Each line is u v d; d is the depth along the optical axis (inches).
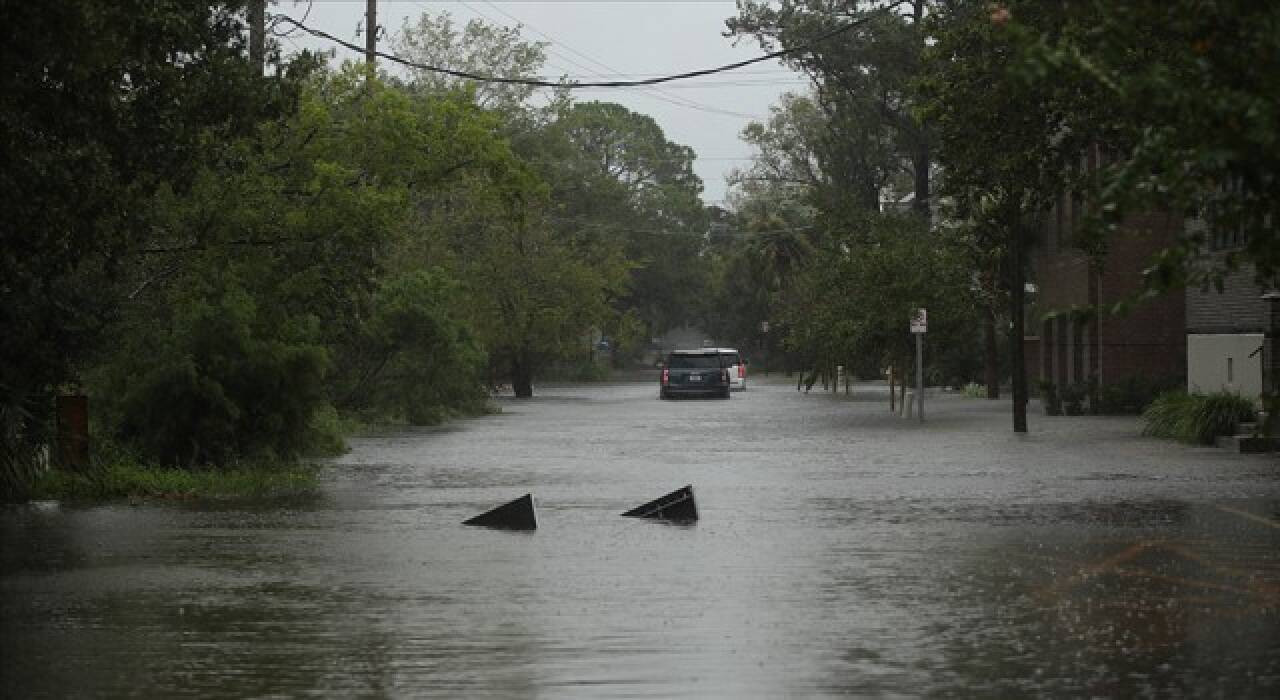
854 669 800.9
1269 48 687.1
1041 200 2084.2
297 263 2017.7
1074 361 3863.2
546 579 1123.3
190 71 1384.1
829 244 4217.5
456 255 5187.0
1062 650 847.7
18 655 848.9
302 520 1519.4
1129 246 3560.5
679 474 2058.3
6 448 1691.7
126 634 911.7
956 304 3703.3
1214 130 676.1
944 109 2036.2
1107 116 1754.4
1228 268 742.5
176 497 1732.3
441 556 1254.3
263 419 2001.7
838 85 5275.6
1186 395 2721.5
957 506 1608.0
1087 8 765.9
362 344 3393.2
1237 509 1555.1
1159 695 736.3
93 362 1923.0
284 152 2086.6
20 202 1175.0
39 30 1016.9
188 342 1957.4
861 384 6633.9
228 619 960.3
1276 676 778.2
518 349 5408.5
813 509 1594.5
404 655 845.2
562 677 785.6
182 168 1400.1
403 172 2166.6
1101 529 1395.2
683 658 832.9
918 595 1039.0
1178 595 1031.6
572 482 1950.1
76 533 1411.2
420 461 2326.5
